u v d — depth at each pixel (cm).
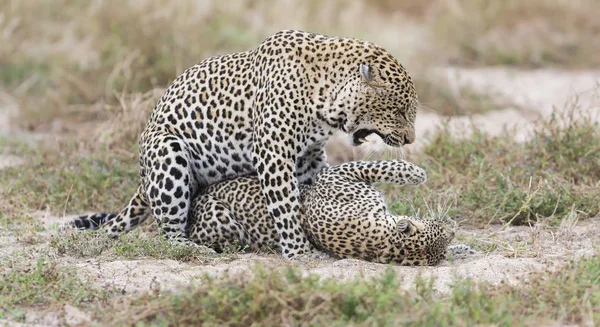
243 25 2447
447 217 1208
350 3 2812
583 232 1159
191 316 824
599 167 1356
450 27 2741
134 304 862
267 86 1086
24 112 2009
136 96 1655
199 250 1084
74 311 880
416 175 1108
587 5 2953
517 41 2686
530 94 2223
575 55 2634
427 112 2047
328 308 812
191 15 2333
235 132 1127
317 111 1080
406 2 3028
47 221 1290
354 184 1099
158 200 1124
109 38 2156
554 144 1417
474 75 2444
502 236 1171
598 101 2020
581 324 827
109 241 1118
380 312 802
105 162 1479
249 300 832
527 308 845
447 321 793
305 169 1183
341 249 1059
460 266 1005
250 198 1120
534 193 1198
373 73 1055
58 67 2155
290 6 2627
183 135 1145
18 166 1512
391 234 1035
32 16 2389
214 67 1148
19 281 949
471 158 1425
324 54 1080
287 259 1066
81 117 1983
